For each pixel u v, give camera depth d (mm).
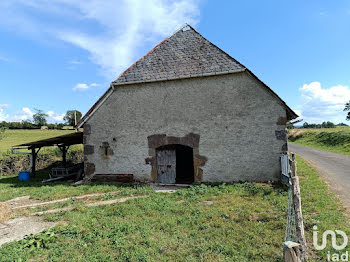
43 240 4703
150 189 8836
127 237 4762
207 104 9664
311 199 6699
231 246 4246
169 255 4078
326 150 21188
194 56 10305
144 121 10320
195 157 9734
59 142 13680
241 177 9258
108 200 7863
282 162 8586
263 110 9109
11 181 12461
